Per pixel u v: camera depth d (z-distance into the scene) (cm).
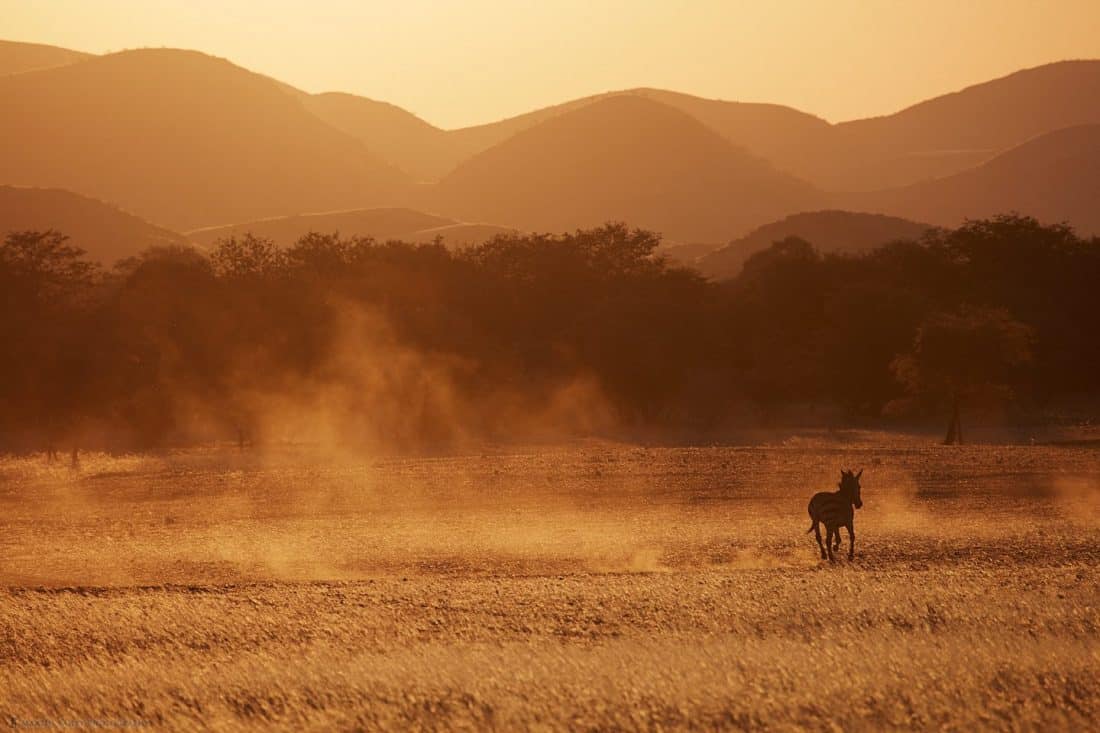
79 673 5794
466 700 5038
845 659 5438
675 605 7288
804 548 10406
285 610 7675
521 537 11881
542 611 7312
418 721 4747
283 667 5750
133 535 13025
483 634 6619
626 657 5644
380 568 10112
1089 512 13138
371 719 4797
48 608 7950
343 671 5594
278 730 4716
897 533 11350
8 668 6044
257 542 12038
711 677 5212
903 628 6269
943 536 11031
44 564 10675
